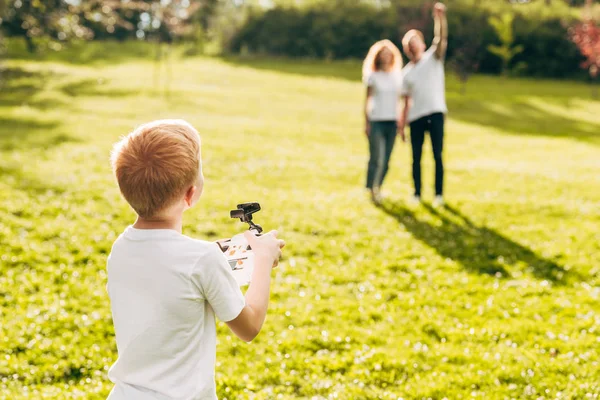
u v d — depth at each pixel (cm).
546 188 1288
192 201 232
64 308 620
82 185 1106
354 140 1986
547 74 4978
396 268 781
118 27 6675
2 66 3381
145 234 226
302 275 743
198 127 1952
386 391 484
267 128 2069
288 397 473
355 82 4125
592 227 976
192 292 220
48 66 3975
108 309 623
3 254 755
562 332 598
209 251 224
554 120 2919
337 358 539
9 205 953
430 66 1030
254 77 4066
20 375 496
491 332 595
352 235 902
